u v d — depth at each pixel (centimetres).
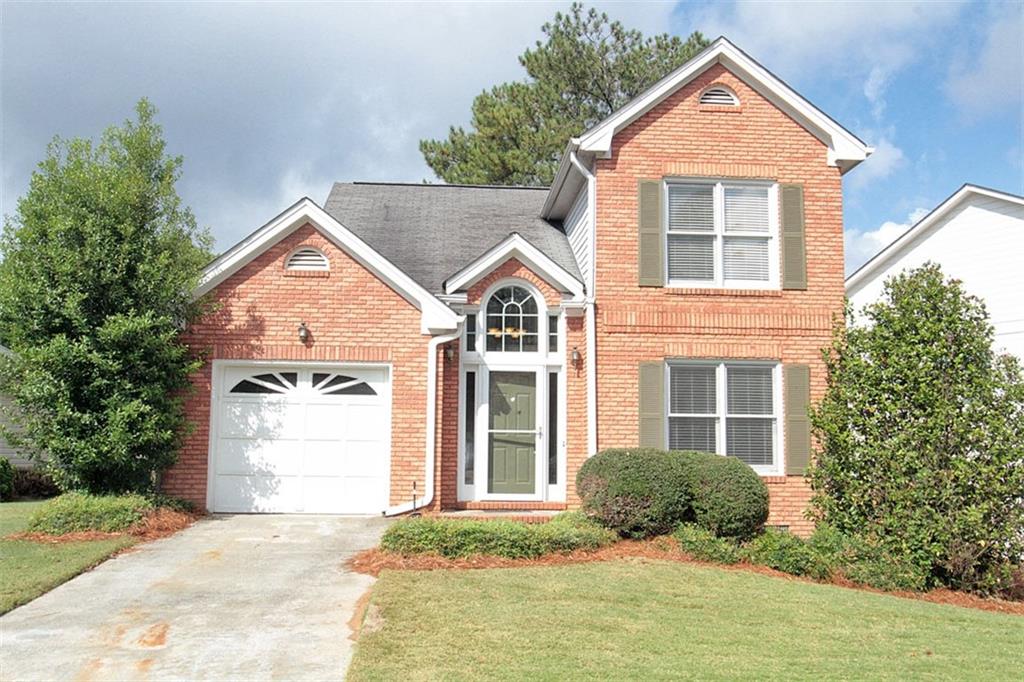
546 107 3272
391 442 1456
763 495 1277
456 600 935
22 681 705
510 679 714
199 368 1438
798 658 815
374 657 755
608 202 1548
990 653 879
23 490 2145
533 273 1562
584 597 977
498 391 1562
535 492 1536
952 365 1286
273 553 1141
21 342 1276
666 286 1541
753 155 1575
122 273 1314
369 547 1183
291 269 1473
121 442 1269
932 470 1248
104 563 1083
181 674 722
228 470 1456
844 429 1338
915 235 2169
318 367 1482
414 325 1480
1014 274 1941
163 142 1425
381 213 1881
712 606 977
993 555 1252
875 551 1234
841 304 1559
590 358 1509
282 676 720
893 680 767
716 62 1588
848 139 1571
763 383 1552
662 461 1280
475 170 3241
